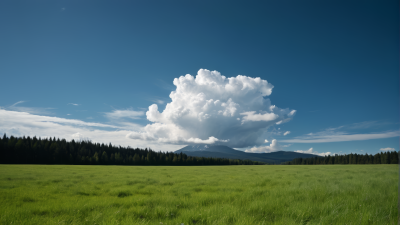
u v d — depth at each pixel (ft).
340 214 20.90
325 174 84.23
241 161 618.03
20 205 31.60
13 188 49.88
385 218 19.54
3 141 380.78
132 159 473.26
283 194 32.89
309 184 45.52
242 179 71.15
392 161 391.45
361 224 18.40
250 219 19.89
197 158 553.64
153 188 51.11
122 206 27.40
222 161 544.62
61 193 44.34
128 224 19.67
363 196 28.35
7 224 20.80
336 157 495.41
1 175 82.17
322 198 29.01
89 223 20.76
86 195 43.06
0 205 30.04
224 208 24.44
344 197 28.94
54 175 86.99
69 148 444.55
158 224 20.16
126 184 60.13
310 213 21.86
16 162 355.77
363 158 441.68
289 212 22.54
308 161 568.00
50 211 25.93
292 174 89.40
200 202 30.35
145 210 25.54
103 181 65.98
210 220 20.15
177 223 20.42
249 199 30.76
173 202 30.45
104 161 436.76
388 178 52.26
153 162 483.10
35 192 43.62
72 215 23.43
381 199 26.25
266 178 72.08
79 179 71.72
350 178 62.23
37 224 20.57
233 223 19.75
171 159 506.07
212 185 56.13
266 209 24.09
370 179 49.60
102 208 27.14
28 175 84.48
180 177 82.79
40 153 383.65
